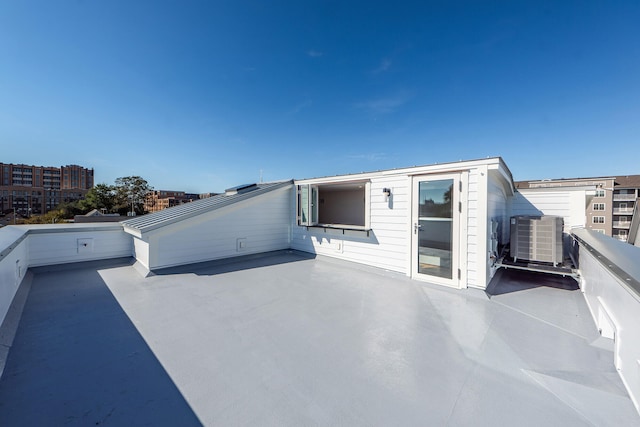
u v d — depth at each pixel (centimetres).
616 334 200
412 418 152
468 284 404
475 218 398
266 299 367
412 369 203
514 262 462
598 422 148
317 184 662
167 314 310
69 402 161
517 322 295
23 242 422
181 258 539
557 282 458
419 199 464
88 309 322
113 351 226
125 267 545
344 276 497
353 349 233
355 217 869
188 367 203
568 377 191
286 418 151
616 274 184
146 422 147
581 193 600
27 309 320
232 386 180
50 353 221
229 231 620
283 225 740
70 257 530
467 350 233
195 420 149
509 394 173
